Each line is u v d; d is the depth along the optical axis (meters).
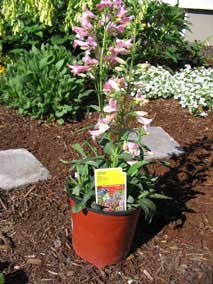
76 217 0.95
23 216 1.10
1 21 1.71
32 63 1.56
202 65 2.19
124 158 0.95
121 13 0.88
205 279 0.97
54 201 1.15
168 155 1.39
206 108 1.78
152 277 0.96
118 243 0.95
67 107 1.53
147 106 1.75
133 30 0.93
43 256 0.99
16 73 1.60
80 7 1.57
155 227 1.10
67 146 1.41
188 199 1.21
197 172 1.33
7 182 1.18
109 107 0.87
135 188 0.97
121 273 0.97
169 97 1.82
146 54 1.99
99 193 0.90
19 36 1.79
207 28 2.92
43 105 1.52
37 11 1.73
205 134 1.58
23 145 1.40
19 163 1.28
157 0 1.81
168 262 1.00
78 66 0.91
